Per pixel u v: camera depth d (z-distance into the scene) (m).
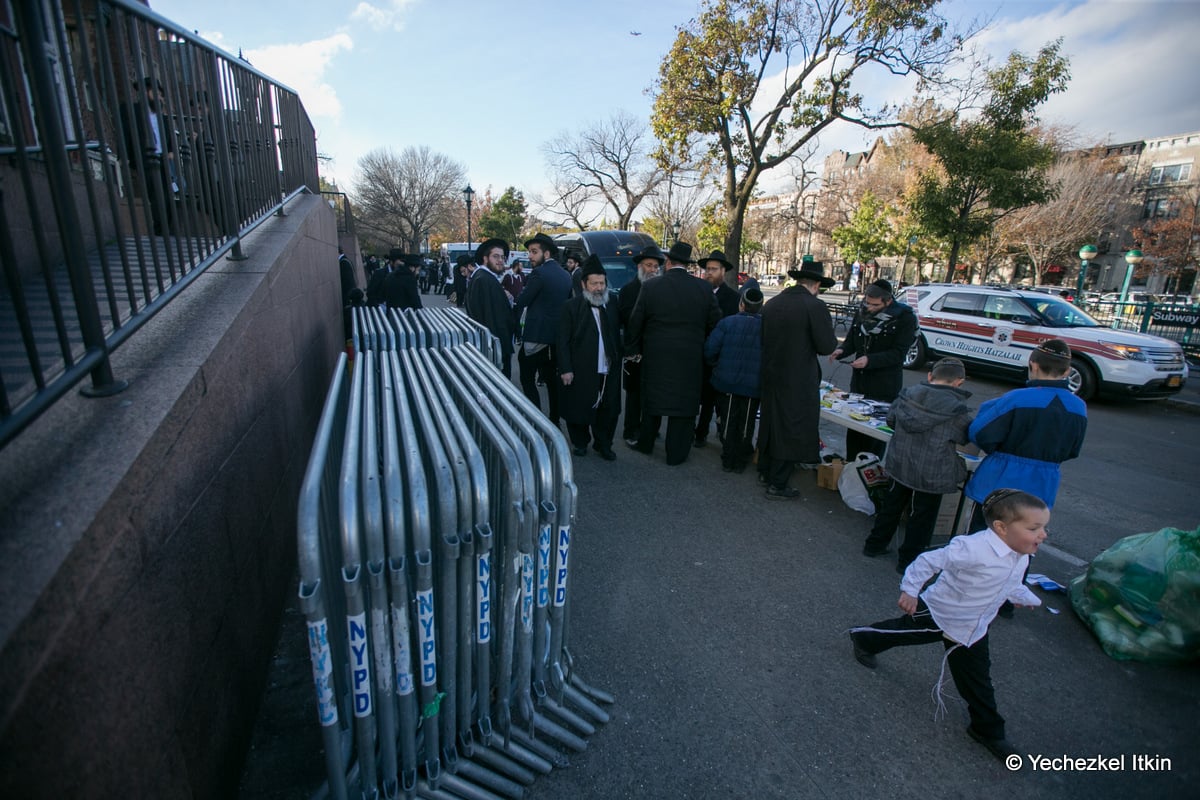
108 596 1.24
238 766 2.10
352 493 1.60
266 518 2.65
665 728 2.54
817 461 4.84
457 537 1.80
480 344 4.54
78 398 1.60
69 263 1.53
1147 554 3.19
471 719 2.17
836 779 2.33
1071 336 10.05
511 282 15.30
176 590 1.60
